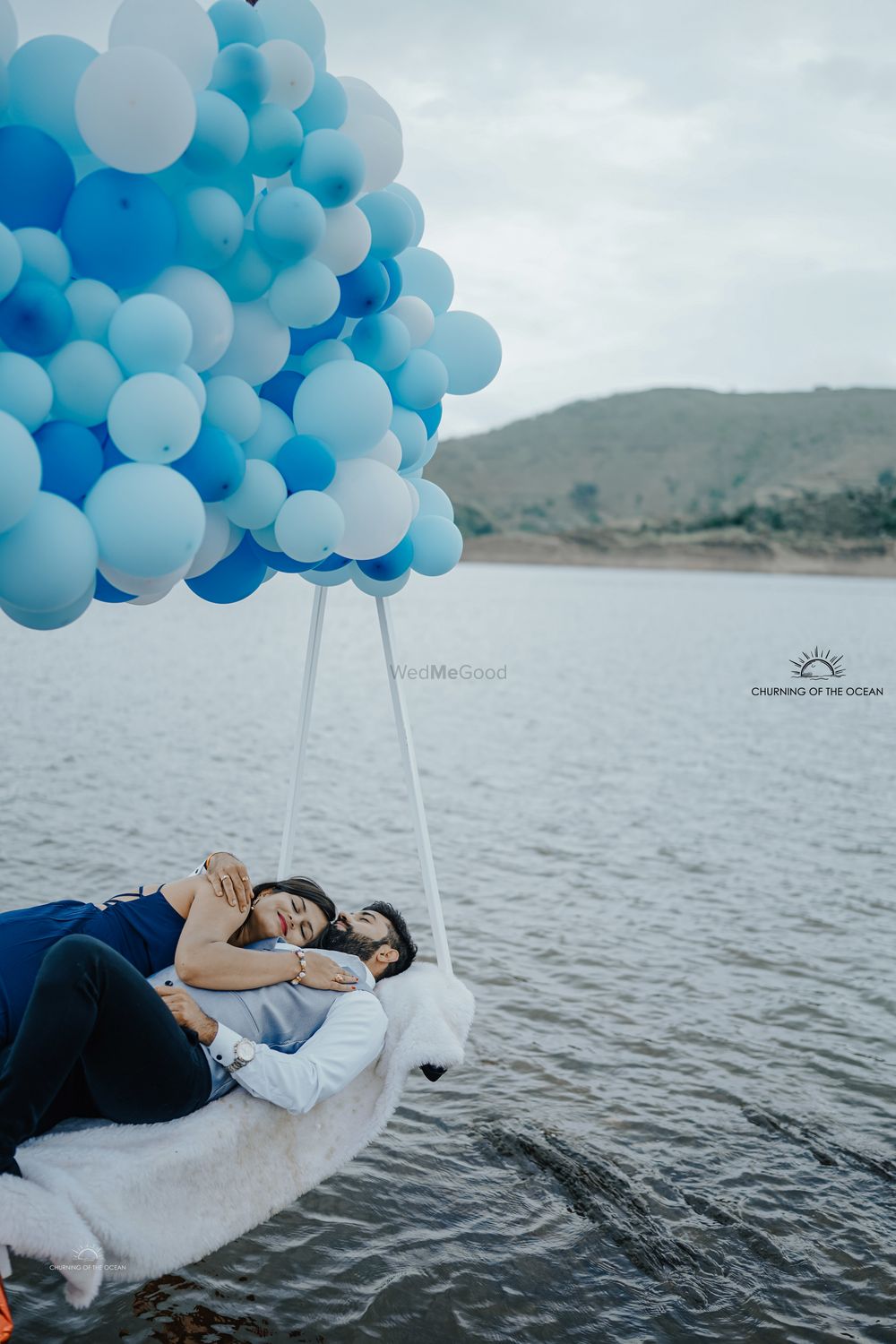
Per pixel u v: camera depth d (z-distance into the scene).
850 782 12.19
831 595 73.69
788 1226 3.86
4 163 2.71
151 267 2.90
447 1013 3.71
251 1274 3.49
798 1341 3.28
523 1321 3.33
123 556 2.80
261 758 11.82
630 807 10.47
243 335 3.29
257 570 3.83
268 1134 3.27
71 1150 3.00
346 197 3.31
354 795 10.33
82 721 13.60
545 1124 4.49
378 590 4.20
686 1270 3.60
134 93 2.67
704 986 6.04
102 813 8.99
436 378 3.90
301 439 3.45
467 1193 3.99
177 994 3.22
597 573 113.81
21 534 2.65
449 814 9.82
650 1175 4.14
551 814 10.02
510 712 16.72
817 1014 5.70
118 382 2.82
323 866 7.96
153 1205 3.00
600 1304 3.42
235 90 3.09
